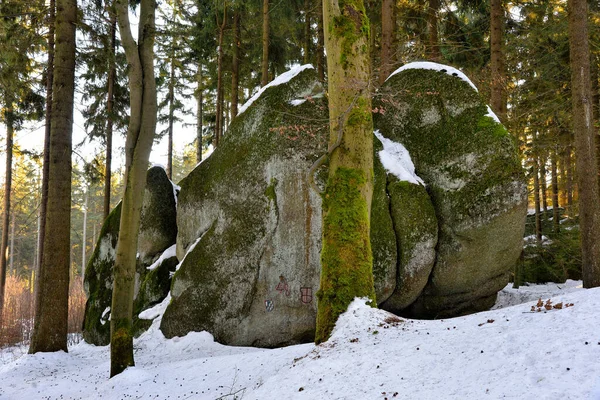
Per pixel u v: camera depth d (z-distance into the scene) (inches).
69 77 465.7
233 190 458.9
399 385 169.2
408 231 394.6
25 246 1983.3
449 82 422.9
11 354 552.1
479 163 387.2
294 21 740.7
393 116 444.1
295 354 277.7
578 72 373.4
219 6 710.5
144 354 418.0
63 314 451.2
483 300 425.7
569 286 588.1
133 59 347.9
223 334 424.8
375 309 256.1
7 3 513.3
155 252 545.3
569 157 716.0
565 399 122.1
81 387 332.2
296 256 419.2
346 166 271.1
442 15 703.7
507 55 658.8
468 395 143.7
